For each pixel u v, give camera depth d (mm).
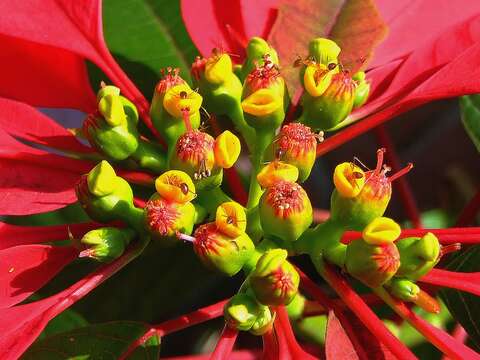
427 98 166
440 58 179
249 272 151
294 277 141
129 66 205
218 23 182
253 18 180
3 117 172
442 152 276
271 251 143
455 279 149
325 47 165
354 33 172
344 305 160
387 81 181
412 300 146
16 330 139
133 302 219
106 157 163
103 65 174
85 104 182
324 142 166
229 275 147
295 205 147
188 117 155
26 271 151
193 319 156
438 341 145
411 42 183
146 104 172
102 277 148
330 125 162
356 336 152
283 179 150
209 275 222
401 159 282
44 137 171
